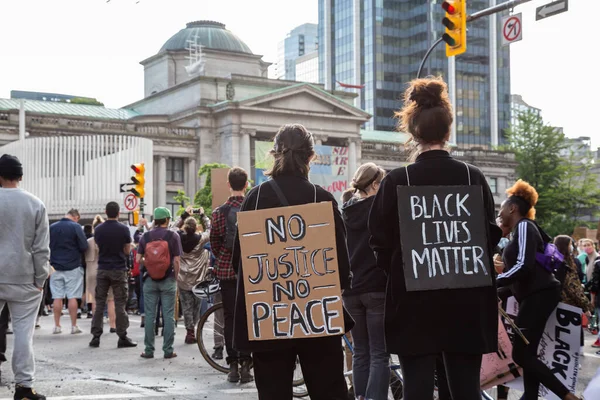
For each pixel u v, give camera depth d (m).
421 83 4.82
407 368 4.48
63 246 15.83
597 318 16.62
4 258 7.77
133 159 45.19
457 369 4.50
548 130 74.06
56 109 80.75
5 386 9.13
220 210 9.17
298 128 5.03
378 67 127.31
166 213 12.03
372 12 127.94
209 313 10.08
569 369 7.03
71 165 47.09
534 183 74.19
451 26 16.53
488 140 125.75
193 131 77.62
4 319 10.16
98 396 8.34
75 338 15.04
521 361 6.91
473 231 4.58
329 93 85.25
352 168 81.94
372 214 4.66
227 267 9.19
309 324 4.73
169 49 92.50
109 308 16.23
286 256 4.79
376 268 6.79
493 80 126.56
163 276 11.83
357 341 7.07
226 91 79.69
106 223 13.55
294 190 4.89
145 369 10.73
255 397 8.46
